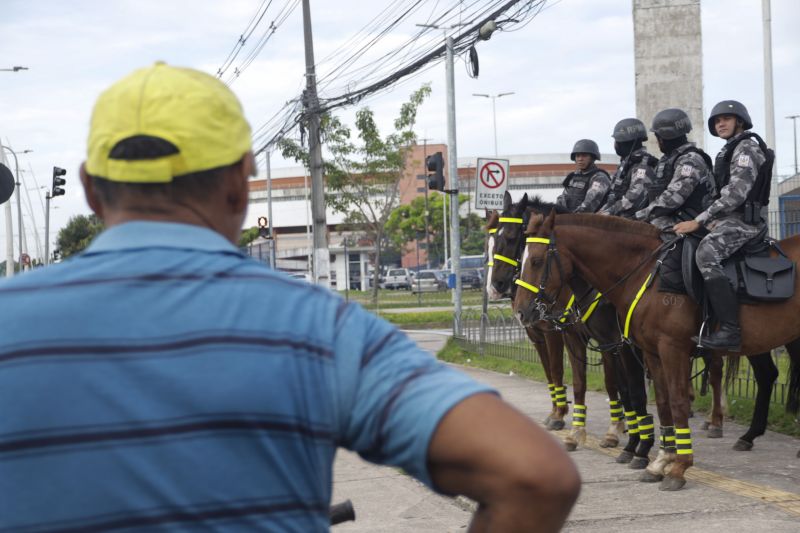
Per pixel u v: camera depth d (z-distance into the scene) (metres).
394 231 72.50
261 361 1.32
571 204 9.84
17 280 1.38
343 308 1.42
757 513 6.12
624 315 7.27
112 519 1.25
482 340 17.28
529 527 1.24
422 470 1.31
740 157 7.07
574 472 1.26
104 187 1.48
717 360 9.04
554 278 7.47
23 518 1.24
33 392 1.27
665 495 6.72
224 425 1.29
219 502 1.28
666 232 7.22
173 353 1.31
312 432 1.33
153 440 1.27
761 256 7.09
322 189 24.19
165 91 1.42
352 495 7.10
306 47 23.86
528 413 10.88
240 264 1.44
